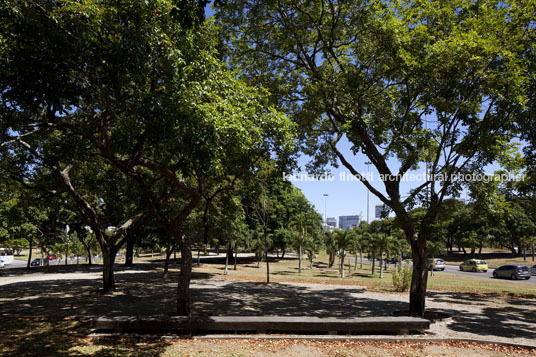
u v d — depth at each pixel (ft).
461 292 60.23
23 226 89.97
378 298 51.06
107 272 51.26
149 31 22.63
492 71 32.37
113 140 27.68
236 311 38.17
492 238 170.71
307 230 105.09
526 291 62.13
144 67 24.93
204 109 22.68
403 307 43.06
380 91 41.68
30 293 49.49
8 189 63.36
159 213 34.55
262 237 127.44
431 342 26.50
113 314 34.47
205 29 31.50
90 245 132.26
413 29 36.63
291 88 47.11
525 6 33.68
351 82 36.01
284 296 51.70
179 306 31.89
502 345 26.21
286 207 144.25
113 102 26.58
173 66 23.30
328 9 42.70
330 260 146.00
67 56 21.77
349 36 43.14
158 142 25.61
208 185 46.73
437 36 37.55
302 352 23.43
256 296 51.01
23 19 20.38
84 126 30.04
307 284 70.54
